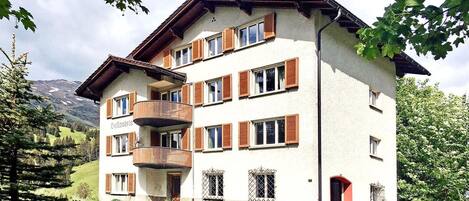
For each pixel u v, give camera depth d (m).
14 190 11.15
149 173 26.08
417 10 3.82
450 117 30.58
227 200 21.78
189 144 24.20
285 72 19.84
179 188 24.98
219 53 23.38
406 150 29.86
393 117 24.88
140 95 26.94
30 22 3.98
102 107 30.27
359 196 21.22
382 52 4.17
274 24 20.50
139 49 26.53
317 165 18.69
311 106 18.86
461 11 3.77
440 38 3.97
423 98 32.56
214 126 23.02
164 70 24.11
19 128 11.32
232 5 22.23
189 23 24.73
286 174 19.48
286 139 19.50
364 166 21.78
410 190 28.73
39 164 11.98
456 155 29.31
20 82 11.27
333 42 20.28
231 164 21.83
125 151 28.28
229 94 22.19
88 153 68.44
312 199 18.47
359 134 21.58
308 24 19.31
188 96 24.47
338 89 20.36
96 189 45.41
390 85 24.84
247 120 21.31
